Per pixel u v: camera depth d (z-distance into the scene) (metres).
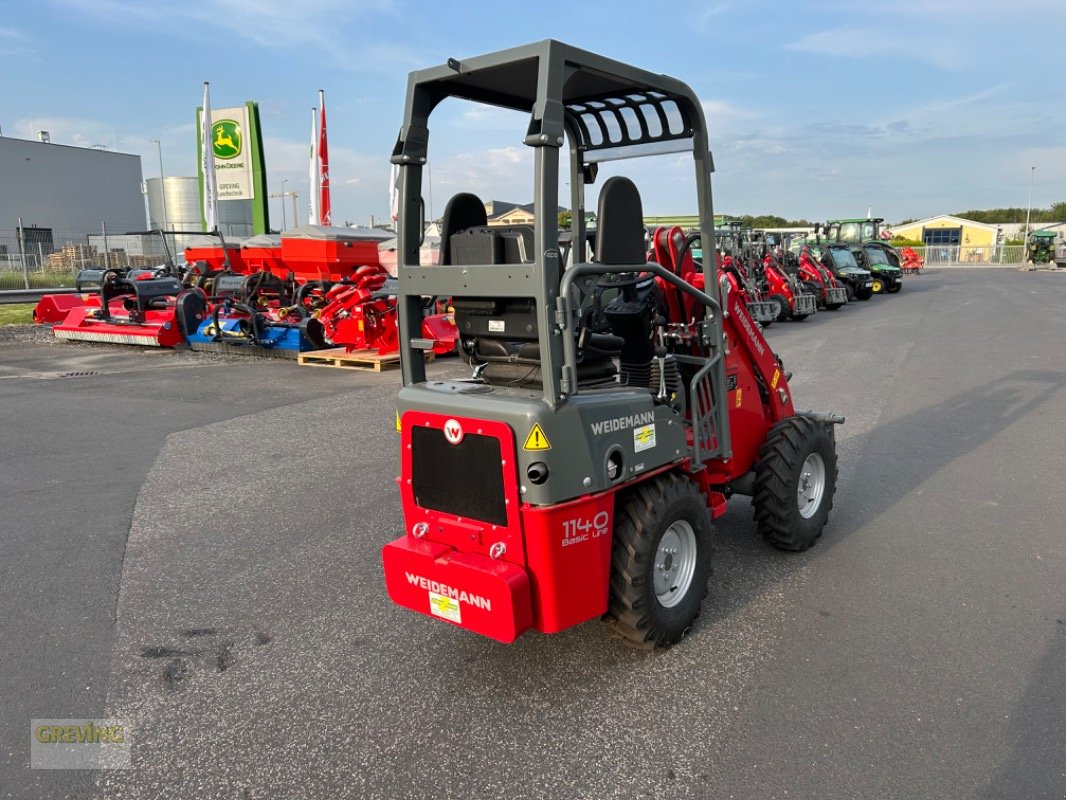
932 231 72.06
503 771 2.81
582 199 4.29
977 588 4.13
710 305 3.87
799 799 2.61
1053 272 43.34
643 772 2.78
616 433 3.24
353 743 3.01
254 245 18.53
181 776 2.85
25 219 42.28
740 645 3.62
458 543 3.29
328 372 11.74
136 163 48.38
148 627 3.96
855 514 5.27
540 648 3.66
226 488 6.14
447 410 3.19
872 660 3.46
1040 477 5.93
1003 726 2.96
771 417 4.75
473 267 3.10
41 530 5.29
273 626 3.95
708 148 3.79
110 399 9.70
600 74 3.18
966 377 10.09
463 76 3.30
